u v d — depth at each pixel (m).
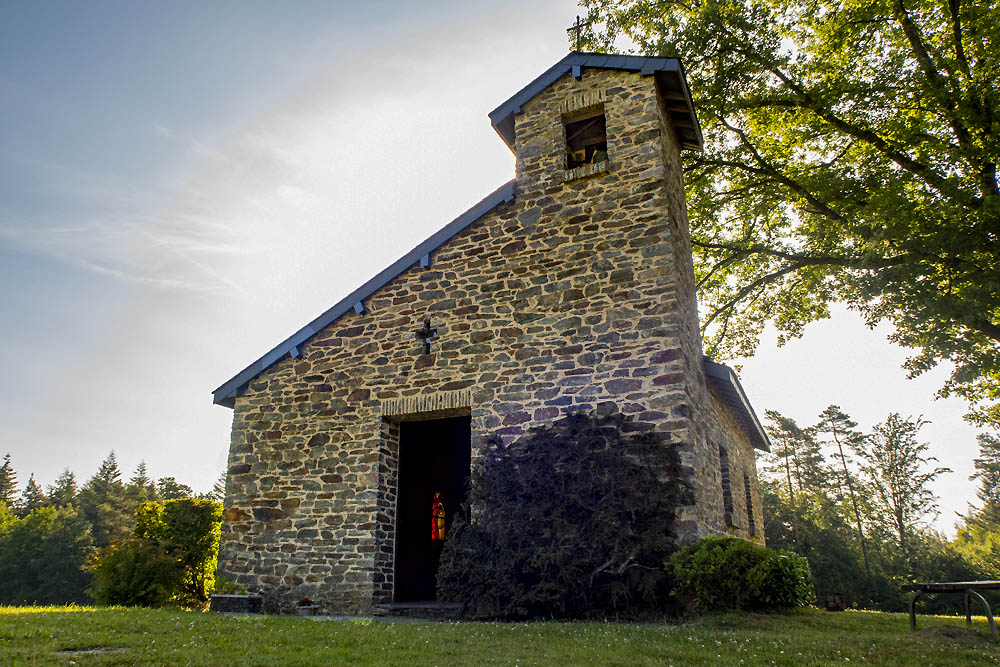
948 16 13.56
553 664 4.81
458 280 10.81
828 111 14.70
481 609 8.12
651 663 4.80
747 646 5.41
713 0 14.92
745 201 17.75
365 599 9.65
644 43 16.45
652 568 7.80
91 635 5.75
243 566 10.58
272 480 10.91
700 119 16.14
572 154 11.38
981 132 12.36
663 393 8.89
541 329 9.95
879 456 41.16
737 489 13.26
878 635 6.03
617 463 8.48
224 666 4.53
